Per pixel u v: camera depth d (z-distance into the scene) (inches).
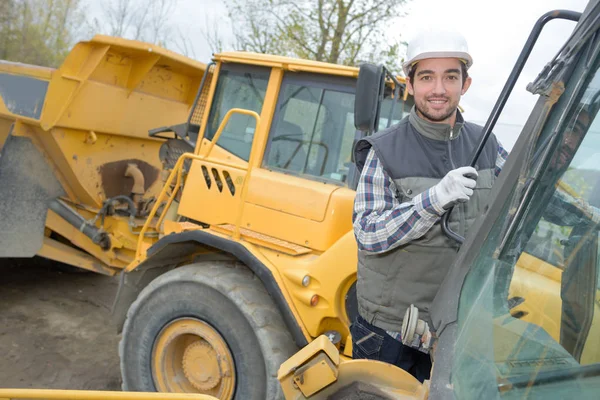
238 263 119.3
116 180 188.2
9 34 568.4
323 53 341.7
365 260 83.4
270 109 121.6
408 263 78.8
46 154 172.4
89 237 179.3
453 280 54.4
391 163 76.9
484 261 50.4
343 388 66.5
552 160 46.1
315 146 118.3
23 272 212.8
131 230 177.6
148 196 201.2
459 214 75.9
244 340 107.3
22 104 160.6
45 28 585.0
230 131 127.7
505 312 45.6
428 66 75.0
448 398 43.1
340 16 333.4
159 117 193.6
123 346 121.6
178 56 174.4
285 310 105.2
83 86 161.9
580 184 45.2
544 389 39.0
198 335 112.3
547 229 47.2
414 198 69.8
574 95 44.9
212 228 117.4
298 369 67.2
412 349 85.7
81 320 176.9
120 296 128.4
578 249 45.1
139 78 173.9
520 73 58.7
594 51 43.9
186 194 128.4
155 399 54.8
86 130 169.8
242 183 119.7
